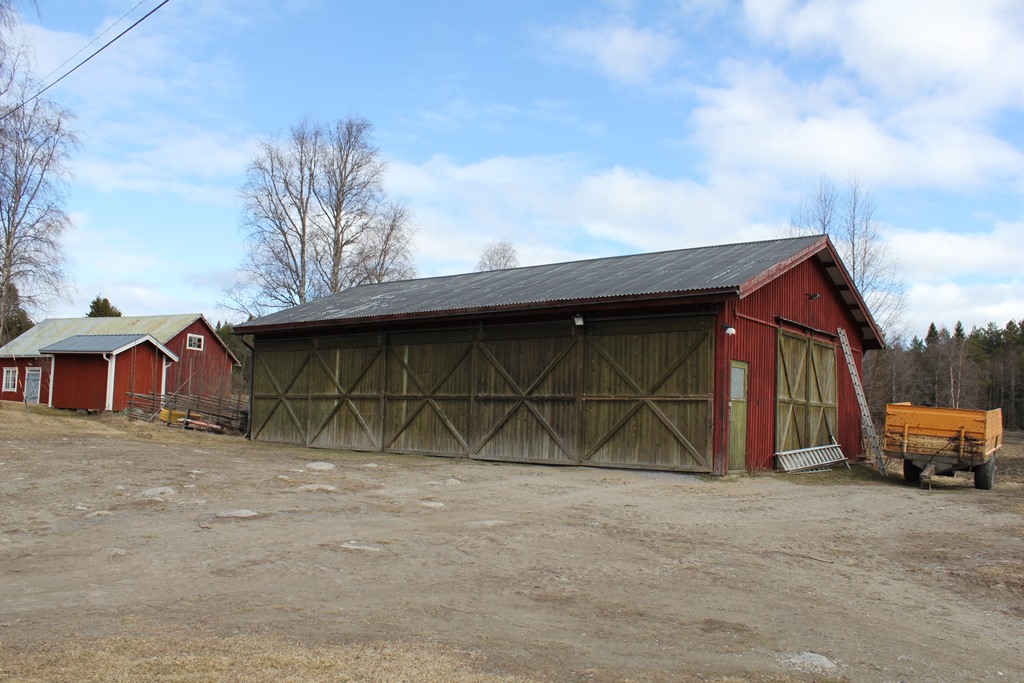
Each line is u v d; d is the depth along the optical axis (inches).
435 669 191.0
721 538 367.6
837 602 273.0
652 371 621.0
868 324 879.1
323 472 554.9
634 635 228.8
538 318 687.1
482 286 856.3
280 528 353.7
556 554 323.0
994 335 3503.9
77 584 269.4
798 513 444.5
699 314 600.4
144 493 428.1
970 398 2428.6
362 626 226.8
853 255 1492.4
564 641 220.5
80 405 1300.4
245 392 2110.0
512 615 243.6
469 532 357.7
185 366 1582.2
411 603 252.4
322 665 190.9
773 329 684.7
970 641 237.9
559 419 665.6
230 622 227.5
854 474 680.4
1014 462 918.4
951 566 326.0
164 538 333.1
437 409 749.3
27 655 195.0
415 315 745.0
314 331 869.8
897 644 231.5
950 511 469.4
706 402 592.4
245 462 605.6
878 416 1390.3
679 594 274.1
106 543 324.8
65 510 387.2
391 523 373.4
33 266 1216.2
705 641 225.9
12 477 477.1
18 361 1542.8
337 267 1604.3
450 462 684.1
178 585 268.1
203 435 969.5
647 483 545.3
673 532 376.5
